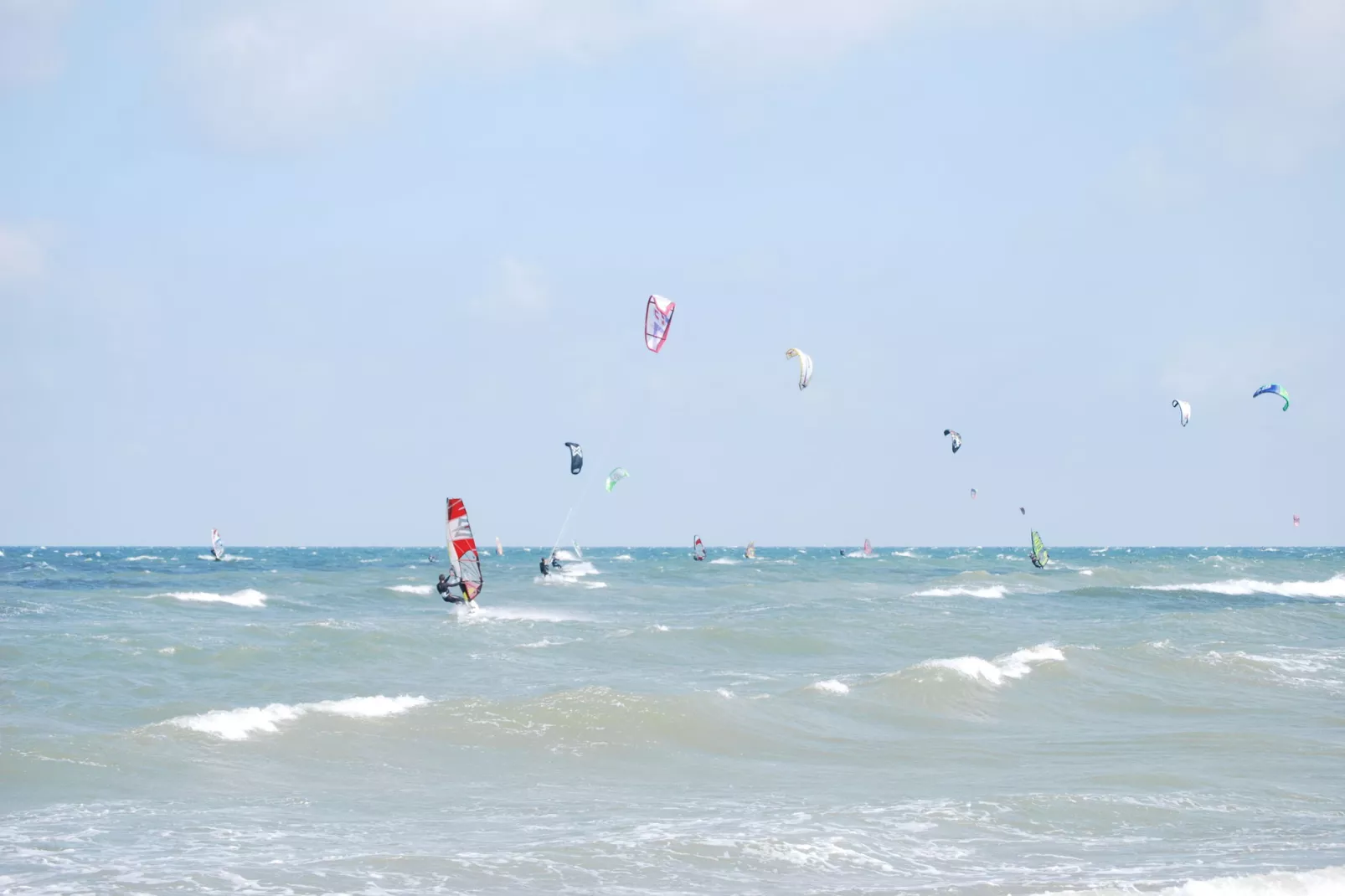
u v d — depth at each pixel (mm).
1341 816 22203
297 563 167000
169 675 38500
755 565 150250
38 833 19484
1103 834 20688
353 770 24906
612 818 21453
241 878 17172
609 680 40438
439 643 49406
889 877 17719
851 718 32469
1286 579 117188
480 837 19891
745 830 20531
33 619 58969
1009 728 32125
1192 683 39438
